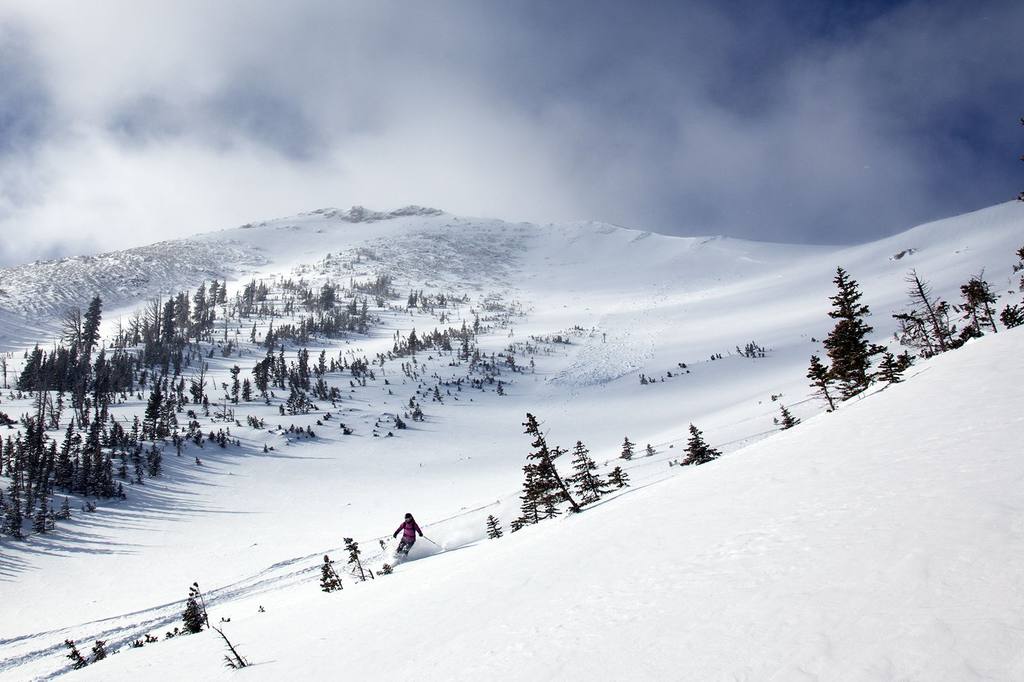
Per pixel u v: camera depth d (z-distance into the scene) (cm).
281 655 754
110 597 3850
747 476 874
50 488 6222
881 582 362
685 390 12469
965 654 261
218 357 16050
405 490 7175
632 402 12394
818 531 502
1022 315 3127
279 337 18762
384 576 1404
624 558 651
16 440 6650
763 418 5172
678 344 17438
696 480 1025
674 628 404
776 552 485
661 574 541
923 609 313
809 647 311
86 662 2564
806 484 695
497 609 634
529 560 852
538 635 496
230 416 10712
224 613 2742
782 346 14238
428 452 9594
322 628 874
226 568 4353
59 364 11269
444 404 13025
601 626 461
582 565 691
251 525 5809
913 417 866
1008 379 902
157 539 5303
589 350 18100
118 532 5441
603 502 1398
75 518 5644
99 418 8569
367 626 786
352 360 17025
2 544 4812
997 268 13988
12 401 10294
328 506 6538
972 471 530
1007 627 272
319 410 11800
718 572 488
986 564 340
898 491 541
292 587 3412
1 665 2728
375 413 11912
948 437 689
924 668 259
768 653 320
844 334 3266
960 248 18638
